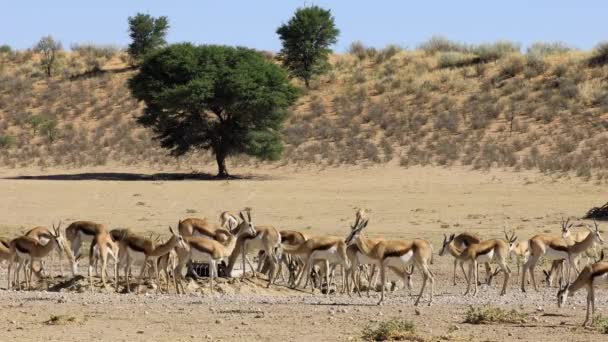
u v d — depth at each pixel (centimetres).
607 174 11400
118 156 15150
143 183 11862
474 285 6041
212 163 14650
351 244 5447
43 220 9550
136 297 5488
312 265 6359
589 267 4534
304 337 4166
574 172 11762
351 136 14950
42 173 13912
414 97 16625
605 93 15038
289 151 14512
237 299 5438
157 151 15338
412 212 9625
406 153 13700
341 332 4297
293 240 6425
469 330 4344
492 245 5856
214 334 4250
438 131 14650
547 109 14850
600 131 13612
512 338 4144
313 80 18350
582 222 8900
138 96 14150
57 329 4384
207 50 14112
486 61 18312
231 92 13475
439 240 8150
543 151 13150
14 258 6138
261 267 6719
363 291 6138
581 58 17112
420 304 5222
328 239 5984
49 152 15500
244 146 13538
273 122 14112
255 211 9925
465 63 18412
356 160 13600
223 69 13725
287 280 6581
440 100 16175
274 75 14100
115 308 5016
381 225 8969
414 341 4066
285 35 18538
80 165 14638
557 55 17550
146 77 14100
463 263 6569
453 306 5150
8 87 19225
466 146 13662
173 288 5969
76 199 10700
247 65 13938
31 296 5516
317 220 9362
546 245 6056
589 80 16062
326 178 12619
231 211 9950
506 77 17038
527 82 16500
